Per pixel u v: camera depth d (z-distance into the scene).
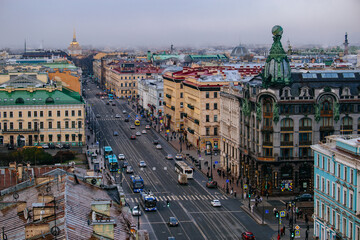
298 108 144.00
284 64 145.00
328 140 112.38
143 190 150.50
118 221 66.69
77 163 173.62
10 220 65.94
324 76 148.25
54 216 60.41
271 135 144.12
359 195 93.94
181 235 114.25
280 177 145.50
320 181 109.88
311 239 112.44
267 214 129.50
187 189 155.25
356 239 94.94
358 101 144.88
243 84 166.38
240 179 165.38
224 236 113.81
